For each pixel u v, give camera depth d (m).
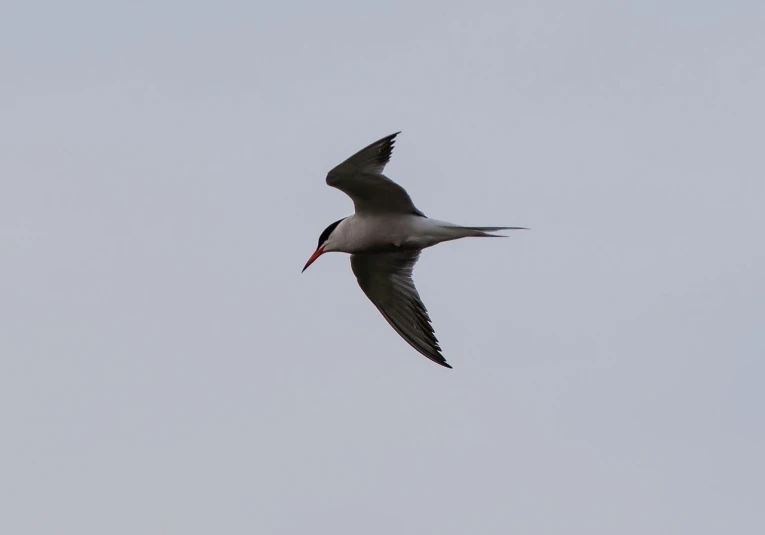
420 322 16.81
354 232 15.54
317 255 15.93
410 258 16.56
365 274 16.67
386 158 14.25
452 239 15.34
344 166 14.22
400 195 14.88
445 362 16.86
